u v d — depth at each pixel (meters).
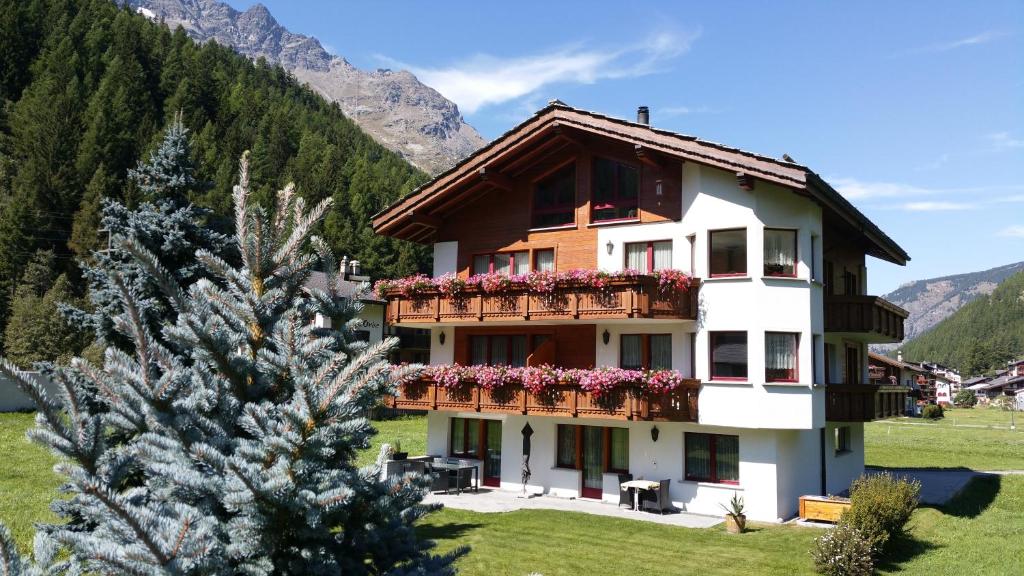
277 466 5.00
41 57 102.62
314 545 5.30
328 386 5.46
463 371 23.20
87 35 111.81
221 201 65.38
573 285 21.50
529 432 23.50
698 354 21.11
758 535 17.78
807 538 17.41
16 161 83.75
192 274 16.72
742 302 20.64
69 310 16.41
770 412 20.03
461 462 24.16
